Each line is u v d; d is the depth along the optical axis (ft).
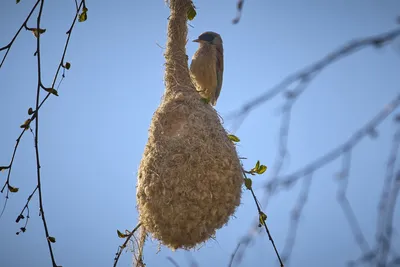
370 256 11.09
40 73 19.88
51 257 19.94
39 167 20.33
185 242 31.09
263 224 23.79
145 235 32.78
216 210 31.27
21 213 20.63
